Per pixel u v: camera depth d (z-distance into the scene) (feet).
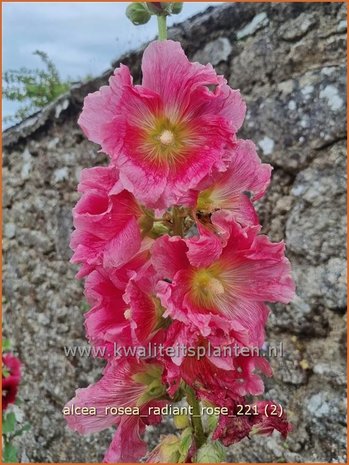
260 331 0.91
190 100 0.87
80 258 0.91
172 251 0.85
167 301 0.82
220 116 0.87
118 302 0.93
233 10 2.05
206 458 0.95
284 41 1.92
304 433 1.85
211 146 0.86
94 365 2.68
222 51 2.09
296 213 1.87
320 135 1.81
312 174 1.84
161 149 0.88
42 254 3.03
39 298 3.04
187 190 0.84
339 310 1.77
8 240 3.33
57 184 2.93
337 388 1.77
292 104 1.88
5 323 3.34
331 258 1.79
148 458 1.03
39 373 3.00
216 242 0.84
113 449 1.00
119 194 0.89
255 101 1.98
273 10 1.94
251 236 0.88
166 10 1.02
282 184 1.92
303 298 1.84
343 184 1.77
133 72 2.47
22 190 3.21
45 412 2.94
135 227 0.90
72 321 2.81
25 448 3.02
